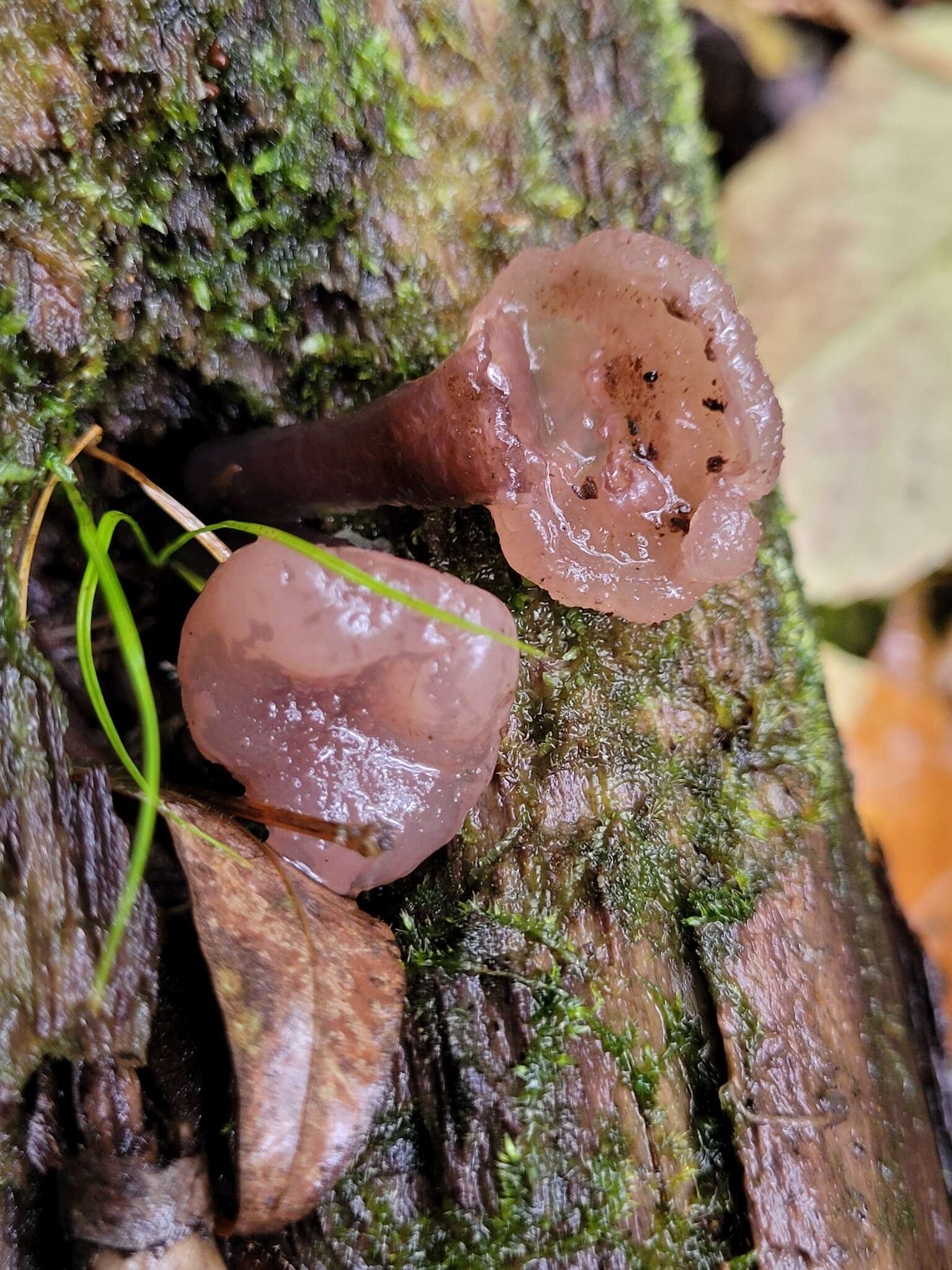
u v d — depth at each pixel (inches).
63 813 3.7
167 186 4.1
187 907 3.9
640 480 4.3
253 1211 3.7
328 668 3.8
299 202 4.3
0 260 3.8
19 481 3.8
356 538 4.6
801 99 7.5
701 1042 4.3
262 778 4.0
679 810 4.4
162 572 4.6
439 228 4.5
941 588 7.4
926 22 7.4
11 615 3.7
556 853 4.3
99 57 3.8
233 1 4.0
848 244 7.1
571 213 4.7
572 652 4.5
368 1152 4.0
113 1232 3.6
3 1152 3.6
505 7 4.5
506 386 4.0
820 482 7.0
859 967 4.5
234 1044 3.7
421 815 4.0
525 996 4.2
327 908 3.9
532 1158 4.0
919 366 6.9
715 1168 4.1
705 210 5.0
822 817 4.6
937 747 7.1
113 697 4.4
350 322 4.5
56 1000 3.6
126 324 4.1
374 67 4.3
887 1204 4.2
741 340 4.0
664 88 4.9
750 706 4.6
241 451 4.4
